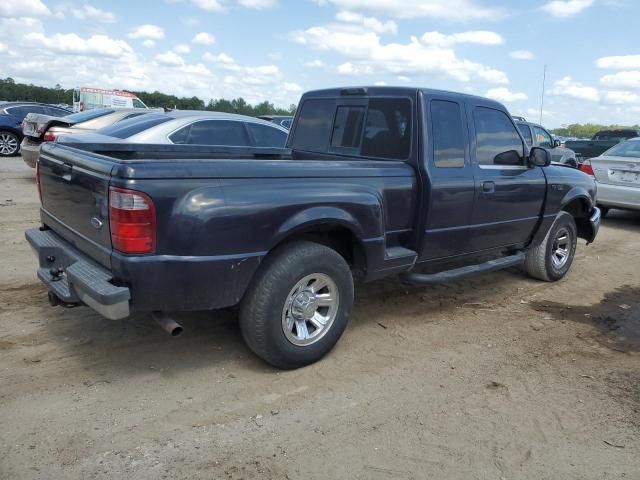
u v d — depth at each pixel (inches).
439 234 181.9
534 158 215.5
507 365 162.4
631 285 252.5
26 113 677.9
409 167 176.1
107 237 128.0
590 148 792.3
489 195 197.0
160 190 123.0
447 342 177.2
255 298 140.5
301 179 146.3
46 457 110.7
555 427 130.3
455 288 235.0
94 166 131.0
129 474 107.2
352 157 195.9
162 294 126.8
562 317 205.8
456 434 125.8
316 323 153.9
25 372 142.5
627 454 121.0
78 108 1093.1
